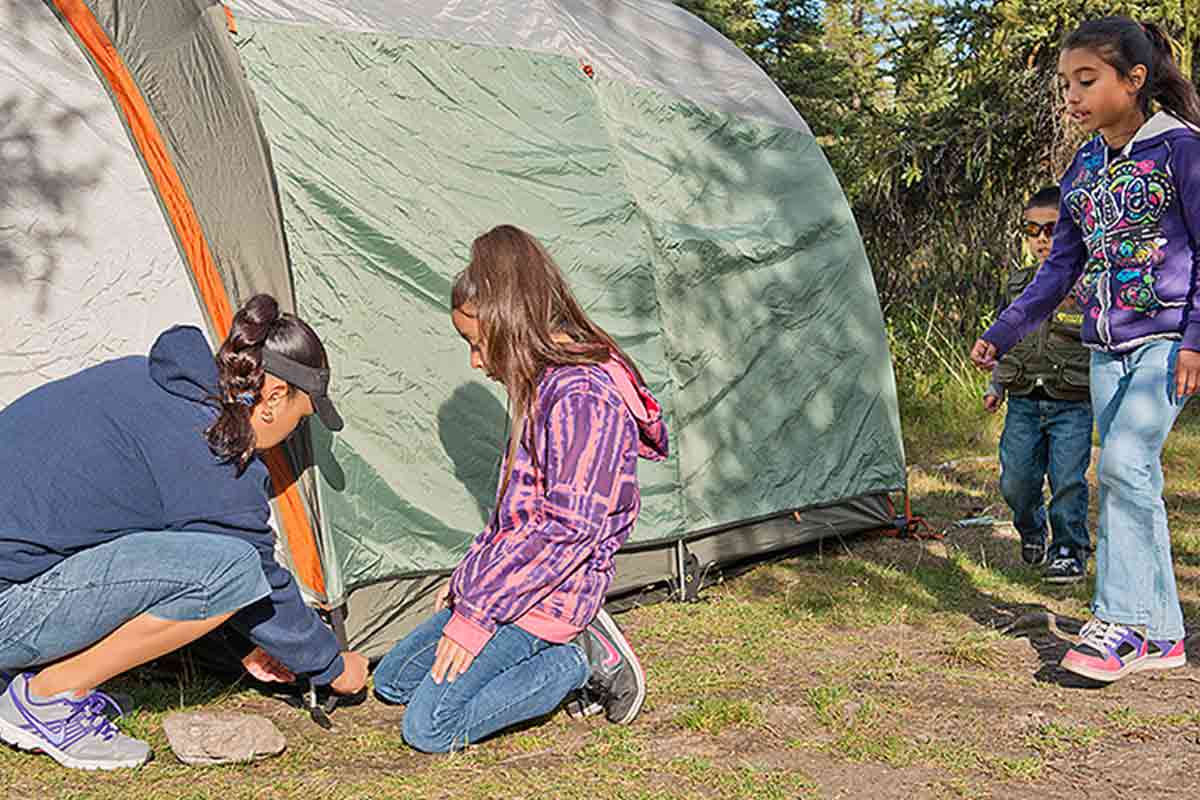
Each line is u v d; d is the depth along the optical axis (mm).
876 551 5457
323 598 3488
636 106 4828
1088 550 4926
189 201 3627
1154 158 3406
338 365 3699
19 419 2885
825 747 3113
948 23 11344
